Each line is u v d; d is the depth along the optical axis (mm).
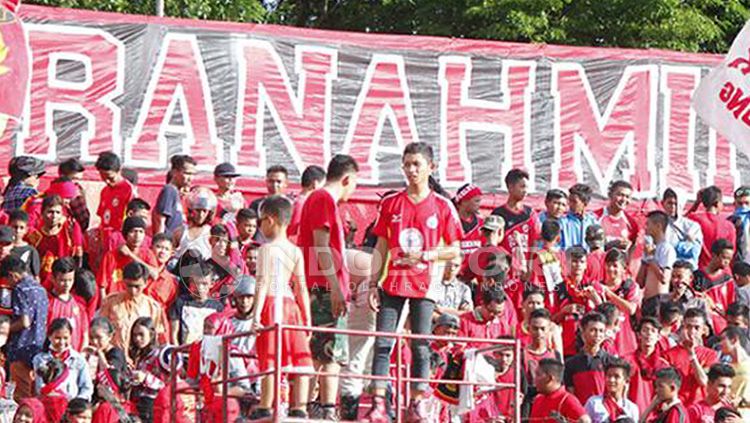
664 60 22859
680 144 22812
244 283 16359
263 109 21453
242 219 18453
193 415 15805
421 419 14008
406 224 14508
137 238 18234
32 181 19406
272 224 13898
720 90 18625
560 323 18750
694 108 18750
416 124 21969
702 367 18344
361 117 21812
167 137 21078
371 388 14281
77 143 20734
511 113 22297
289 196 20156
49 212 18625
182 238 18391
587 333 17750
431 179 18609
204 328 16297
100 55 20938
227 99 21344
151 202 20859
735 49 18578
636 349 18609
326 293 14250
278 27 21641
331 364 14031
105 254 18359
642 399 18156
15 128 20484
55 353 16578
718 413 17531
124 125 20938
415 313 14430
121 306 17562
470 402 14500
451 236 14648
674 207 20625
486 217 19328
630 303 19094
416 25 30094
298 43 21672
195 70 21250
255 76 21484
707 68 22984
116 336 17453
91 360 16719
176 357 14516
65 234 18750
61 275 17547
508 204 20000
